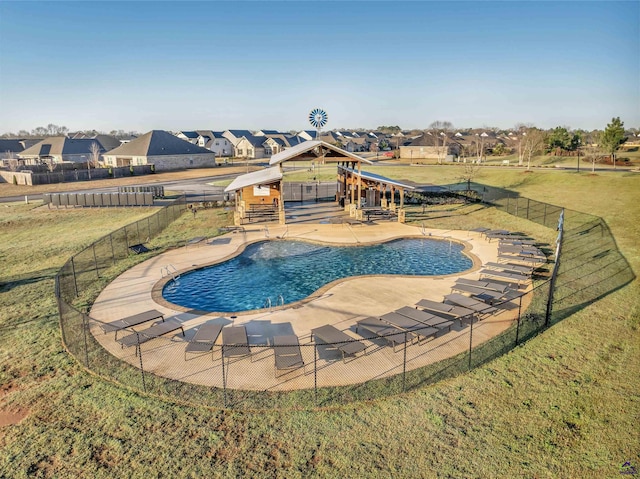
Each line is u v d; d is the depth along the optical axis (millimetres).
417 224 30219
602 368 10812
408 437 8500
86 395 10023
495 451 8078
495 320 13930
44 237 27781
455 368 11023
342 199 39094
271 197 36750
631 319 13586
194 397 9914
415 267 20656
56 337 13070
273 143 113188
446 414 9172
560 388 10023
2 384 10547
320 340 12641
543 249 22766
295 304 15602
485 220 31062
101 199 38781
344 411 9359
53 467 7828
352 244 24484
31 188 52719
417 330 11430
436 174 61656
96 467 7816
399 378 10617
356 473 7621
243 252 23344
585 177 44125
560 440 8336
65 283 18203
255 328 13617
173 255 22547
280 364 10547
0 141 100625
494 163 75125
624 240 22875
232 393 10055
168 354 11961
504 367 11008
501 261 20766
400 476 7535
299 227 29547
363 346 11336
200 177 64500
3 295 16828
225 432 8734
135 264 20906
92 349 12273
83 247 24406
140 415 9289
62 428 8891
